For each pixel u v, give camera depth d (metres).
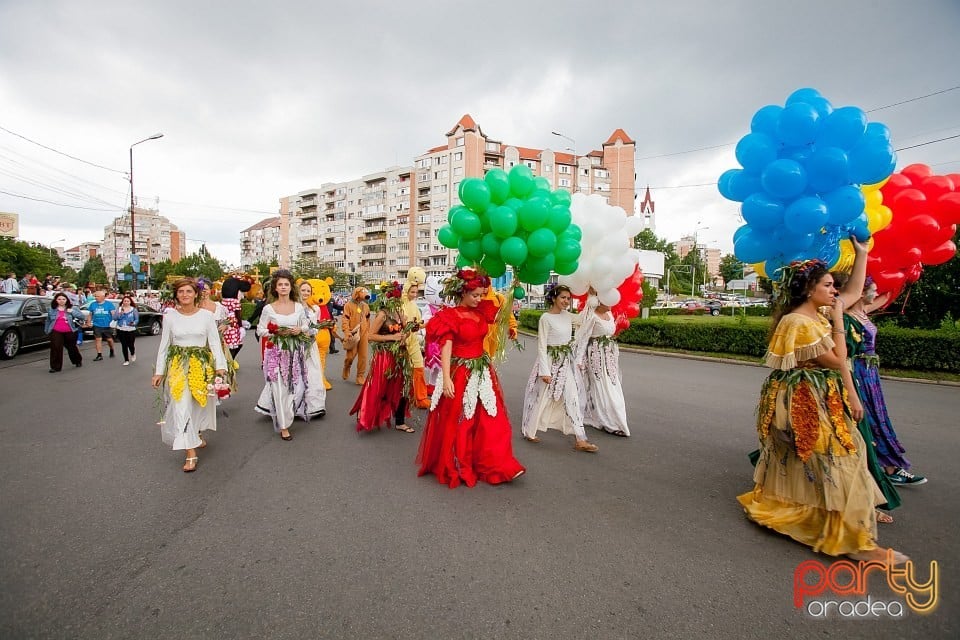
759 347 12.65
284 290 5.52
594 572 2.83
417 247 77.12
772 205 3.75
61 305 9.84
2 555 2.95
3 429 5.64
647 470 4.48
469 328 4.15
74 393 7.65
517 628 2.36
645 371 10.73
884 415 4.11
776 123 3.81
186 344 4.50
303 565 2.88
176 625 2.35
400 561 2.93
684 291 74.94
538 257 4.08
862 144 3.58
